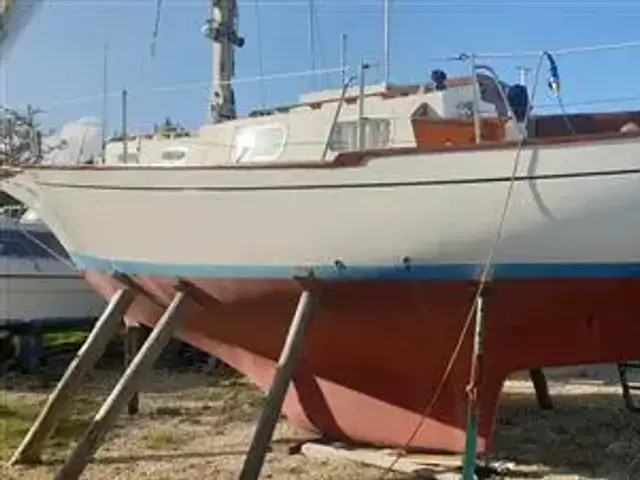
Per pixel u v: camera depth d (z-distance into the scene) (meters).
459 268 6.82
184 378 13.23
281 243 7.21
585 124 7.48
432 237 6.77
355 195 6.87
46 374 13.59
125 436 9.14
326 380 8.09
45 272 14.40
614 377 13.84
